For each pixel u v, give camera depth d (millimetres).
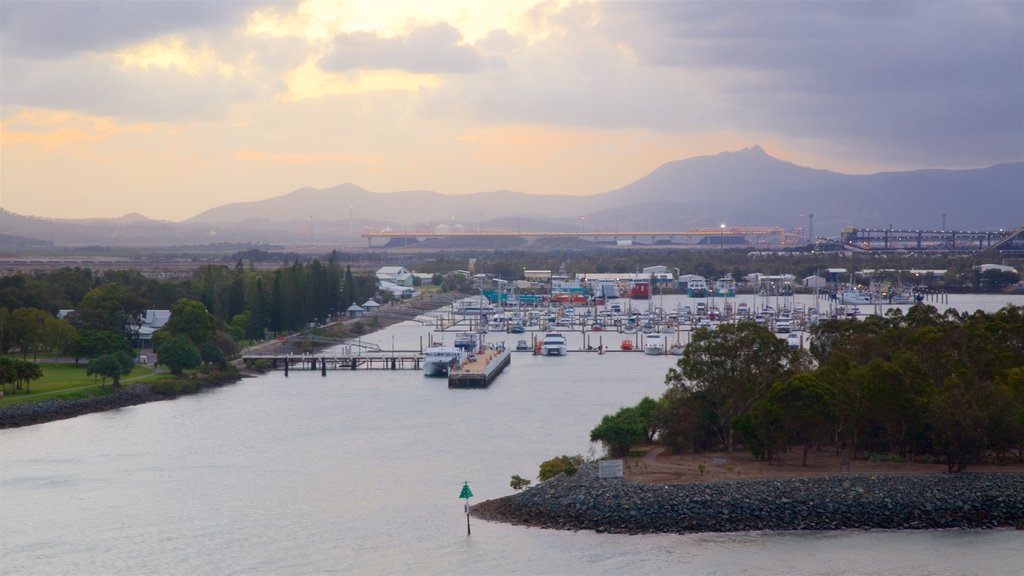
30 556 129875
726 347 170500
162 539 135875
